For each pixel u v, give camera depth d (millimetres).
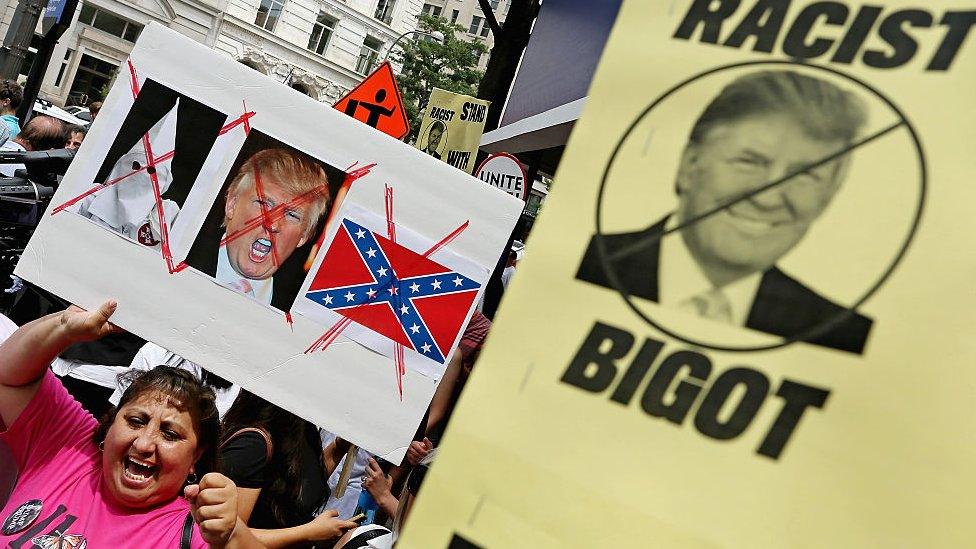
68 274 2584
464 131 8516
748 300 958
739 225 973
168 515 2391
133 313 2582
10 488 2549
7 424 2420
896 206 916
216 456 2539
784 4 1015
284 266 2615
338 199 2625
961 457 845
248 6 38438
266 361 2602
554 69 6781
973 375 854
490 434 1015
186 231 2604
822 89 974
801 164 966
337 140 2629
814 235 945
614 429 979
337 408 2609
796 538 888
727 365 951
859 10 979
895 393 878
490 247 2631
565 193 1054
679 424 958
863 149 943
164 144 2623
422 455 4082
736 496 919
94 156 2609
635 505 952
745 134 996
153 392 2406
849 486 879
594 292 1020
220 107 2623
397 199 2627
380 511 3729
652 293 998
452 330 2621
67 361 4301
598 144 1055
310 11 40406
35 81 11164
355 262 2621
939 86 928
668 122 1034
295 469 3229
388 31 43469
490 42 57375
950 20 939
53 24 11000
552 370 1015
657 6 1069
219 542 2156
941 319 875
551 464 991
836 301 919
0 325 3482
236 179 2623
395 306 2615
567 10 7055
